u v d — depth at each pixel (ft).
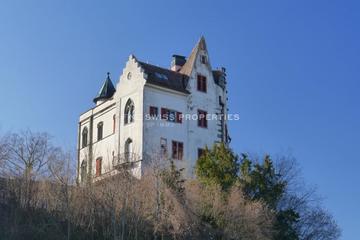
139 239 150.61
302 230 191.62
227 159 170.30
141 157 197.36
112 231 150.71
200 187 164.86
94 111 229.86
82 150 231.91
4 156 167.94
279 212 166.40
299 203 193.57
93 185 163.12
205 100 219.20
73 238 149.38
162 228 152.05
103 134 222.07
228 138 225.35
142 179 165.99
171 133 206.80
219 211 156.15
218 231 153.28
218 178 166.61
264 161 172.45
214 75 229.25
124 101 212.43
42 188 157.89
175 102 211.20
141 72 207.31
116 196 155.84
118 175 163.02
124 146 207.31
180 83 216.54
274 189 168.35
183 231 151.84
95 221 155.74
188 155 208.33
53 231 148.56
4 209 154.30
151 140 201.77
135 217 151.74
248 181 166.20
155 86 207.21
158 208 154.92
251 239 152.05
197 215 156.56
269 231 154.92
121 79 216.74
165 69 217.36
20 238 143.64
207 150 178.70
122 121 211.00
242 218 153.48
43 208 155.94
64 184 156.76
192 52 225.97
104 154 217.36
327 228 198.80
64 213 153.07
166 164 174.29
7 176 162.50
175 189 161.48
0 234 142.31
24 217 152.76
